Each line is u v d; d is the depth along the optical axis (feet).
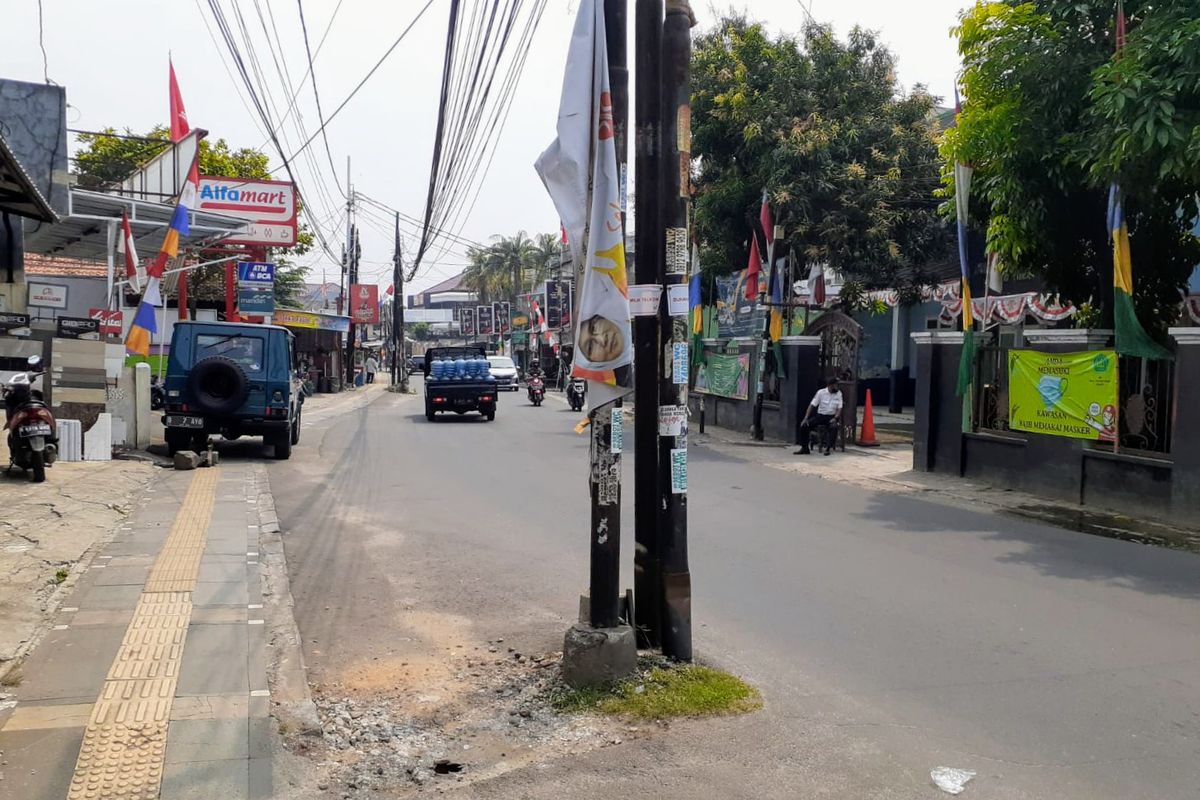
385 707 16.17
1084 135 34.88
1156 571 26.04
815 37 65.87
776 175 61.82
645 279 17.44
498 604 22.80
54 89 55.11
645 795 12.89
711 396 78.28
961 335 45.34
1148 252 40.27
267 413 49.24
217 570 24.31
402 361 147.95
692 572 25.81
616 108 17.01
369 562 27.14
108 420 44.88
